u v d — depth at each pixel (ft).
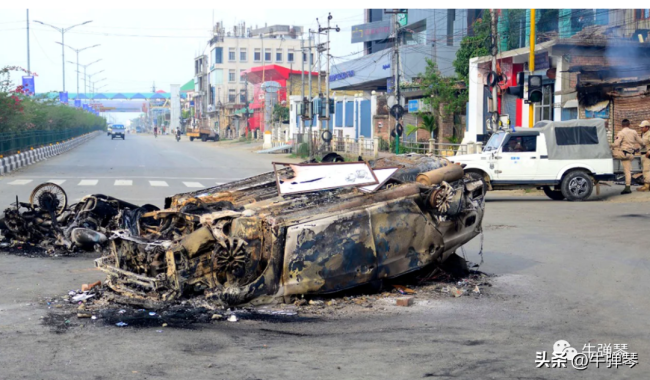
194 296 22.02
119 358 17.02
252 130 271.90
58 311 21.83
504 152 56.95
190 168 102.06
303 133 155.02
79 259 31.55
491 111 75.10
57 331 19.49
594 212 48.85
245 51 360.28
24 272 28.50
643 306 23.32
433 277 26.55
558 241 36.78
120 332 19.39
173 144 240.12
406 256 24.34
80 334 19.19
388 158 29.09
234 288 21.44
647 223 42.63
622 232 39.29
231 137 305.73
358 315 21.76
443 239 25.57
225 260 21.35
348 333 19.67
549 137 56.85
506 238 37.99
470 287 26.03
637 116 70.74
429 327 20.45
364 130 150.71
